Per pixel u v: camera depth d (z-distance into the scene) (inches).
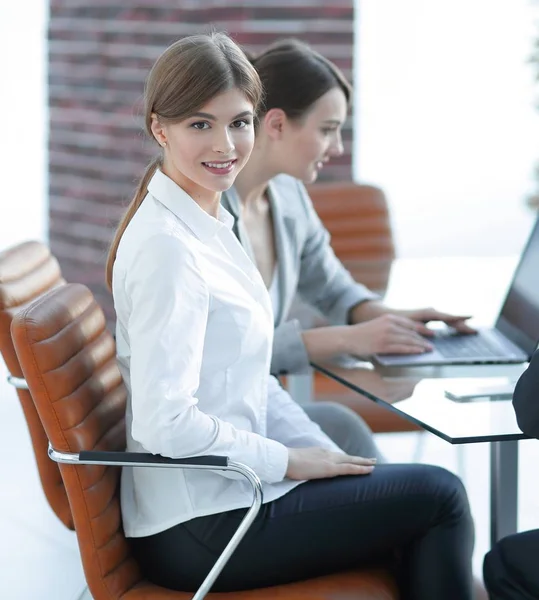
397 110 268.7
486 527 144.1
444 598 88.1
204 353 85.1
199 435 81.3
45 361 82.0
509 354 106.7
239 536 82.5
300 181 127.3
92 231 265.9
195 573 86.7
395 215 269.7
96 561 86.0
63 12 264.4
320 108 111.6
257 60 112.6
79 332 88.0
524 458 170.2
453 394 93.3
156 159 88.9
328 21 242.7
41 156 274.8
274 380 105.8
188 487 86.0
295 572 87.8
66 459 82.4
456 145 270.4
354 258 160.1
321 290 127.6
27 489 161.8
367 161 268.8
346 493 87.0
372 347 108.5
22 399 97.6
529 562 89.0
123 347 87.4
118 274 83.0
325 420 118.3
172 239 81.1
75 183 268.4
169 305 79.7
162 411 79.7
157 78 83.6
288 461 87.0
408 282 137.4
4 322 94.0
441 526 88.1
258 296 89.5
